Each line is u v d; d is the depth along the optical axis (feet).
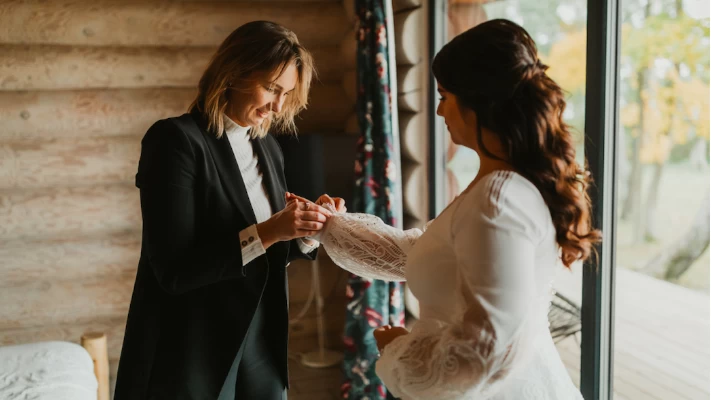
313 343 13.38
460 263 3.98
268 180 6.29
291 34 5.72
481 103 4.06
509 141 4.04
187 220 5.39
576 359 8.79
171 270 5.29
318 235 5.61
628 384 8.39
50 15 11.27
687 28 7.03
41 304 11.48
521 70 3.94
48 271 11.47
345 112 13.15
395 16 11.58
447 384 3.86
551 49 8.50
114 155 11.62
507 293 3.76
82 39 11.48
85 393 6.95
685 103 7.16
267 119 6.31
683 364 7.94
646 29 7.38
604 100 7.29
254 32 5.53
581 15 7.95
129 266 11.89
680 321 7.86
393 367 4.22
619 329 8.49
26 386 6.74
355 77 12.49
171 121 5.53
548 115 4.03
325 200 6.23
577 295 8.68
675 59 7.18
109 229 11.78
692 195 7.32
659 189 7.66
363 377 10.55
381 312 10.46
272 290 6.20
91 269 11.68
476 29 4.12
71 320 11.68
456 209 4.16
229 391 6.00
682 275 7.69
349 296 10.58
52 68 11.30
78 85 11.50
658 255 7.82
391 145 10.00
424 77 11.53
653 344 8.18
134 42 11.76
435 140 11.57
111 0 11.62
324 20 12.79
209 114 5.67
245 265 5.57
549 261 4.21
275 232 5.41
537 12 8.75
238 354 5.93
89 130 11.56
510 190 3.97
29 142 11.28
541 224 4.03
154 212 5.32
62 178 11.42
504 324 3.75
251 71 5.48
